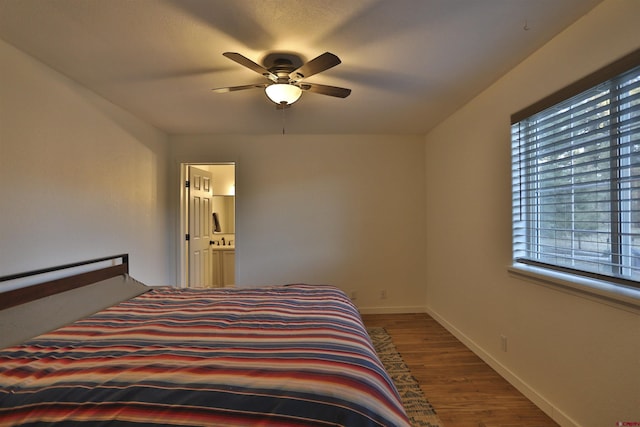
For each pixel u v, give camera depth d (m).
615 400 1.40
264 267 3.79
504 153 2.26
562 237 1.81
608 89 1.48
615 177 1.46
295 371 1.12
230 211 5.24
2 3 1.42
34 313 1.68
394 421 1.00
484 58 1.99
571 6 1.49
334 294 2.19
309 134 3.80
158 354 1.25
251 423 0.93
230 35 1.70
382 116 3.15
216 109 2.88
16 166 1.76
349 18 1.56
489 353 2.46
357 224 3.84
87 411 0.96
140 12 1.50
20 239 1.78
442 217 3.37
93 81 2.23
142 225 3.12
